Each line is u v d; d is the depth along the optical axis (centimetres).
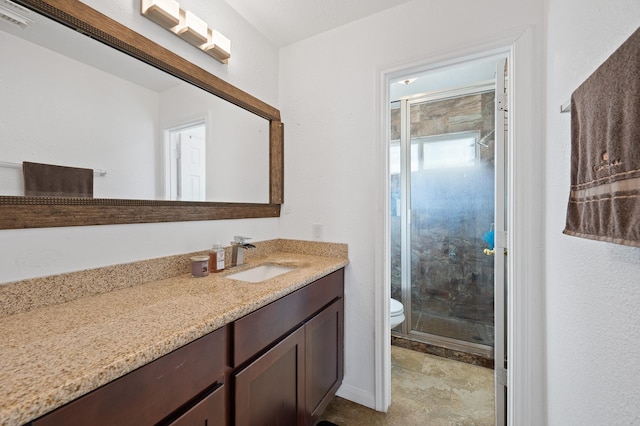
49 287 89
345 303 171
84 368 55
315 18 165
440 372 200
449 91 234
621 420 65
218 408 83
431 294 245
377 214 160
